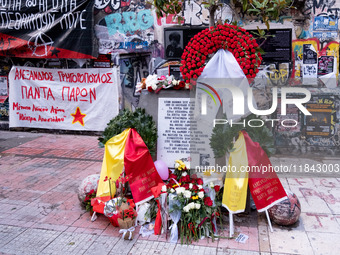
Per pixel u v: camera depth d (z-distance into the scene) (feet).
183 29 28.22
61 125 32.45
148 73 29.81
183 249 13.47
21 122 33.22
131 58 30.07
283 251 13.25
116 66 30.45
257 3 15.53
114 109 31.01
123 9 29.45
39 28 30.42
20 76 32.42
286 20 25.85
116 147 16.17
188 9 27.84
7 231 14.84
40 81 32.17
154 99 17.20
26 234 14.58
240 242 13.96
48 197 18.49
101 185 16.11
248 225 15.35
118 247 13.62
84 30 29.71
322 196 18.34
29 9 30.27
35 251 13.28
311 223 15.51
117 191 15.99
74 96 31.63
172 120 16.98
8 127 34.17
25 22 30.53
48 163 24.41
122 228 14.30
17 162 24.61
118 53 30.19
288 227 15.17
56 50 30.27
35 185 20.20
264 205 14.62
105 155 16.44
